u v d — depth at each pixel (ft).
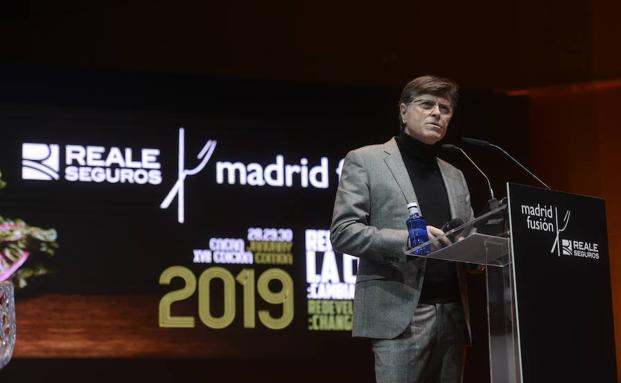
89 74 20.95
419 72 23.43
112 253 20.38
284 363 20.75
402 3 23.45
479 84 23.63
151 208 20.72
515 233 7.88
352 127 22.17
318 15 23.26
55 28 21.89
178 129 21.21
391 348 9.26
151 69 22.30
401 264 9.36
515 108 23.30
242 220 21.11
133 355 20.16
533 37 23.44
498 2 23.47
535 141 23.68
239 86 21.74
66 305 19.99
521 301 7.78
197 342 20.45
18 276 19.80
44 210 20.16
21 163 20.18
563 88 23.52
